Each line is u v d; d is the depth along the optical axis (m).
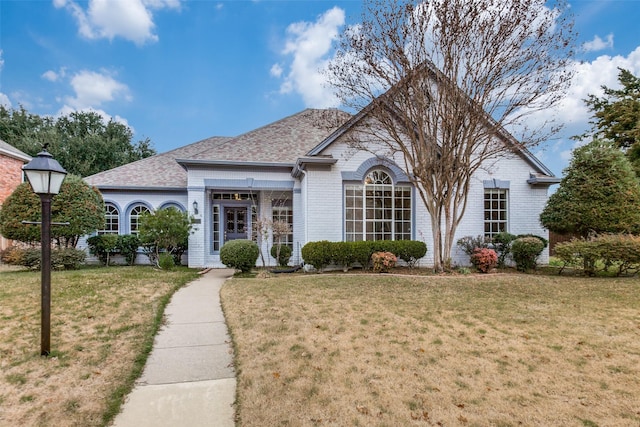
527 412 2.99
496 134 10.48
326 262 10.73
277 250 12.63
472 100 9.27
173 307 6.44
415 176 10.39
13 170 15.09
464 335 4.80
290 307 6.21
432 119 9.93
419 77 9.51
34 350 4.18
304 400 3.18
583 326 5.20
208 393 3.39
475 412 2.99
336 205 11.55
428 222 12.03
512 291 7.61
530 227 12.83
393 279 8.99
